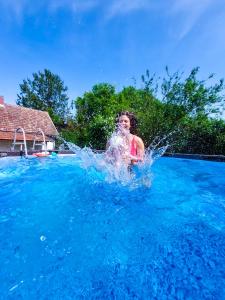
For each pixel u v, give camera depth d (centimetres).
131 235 189
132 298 124
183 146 1329
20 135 1792
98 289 130
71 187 292
